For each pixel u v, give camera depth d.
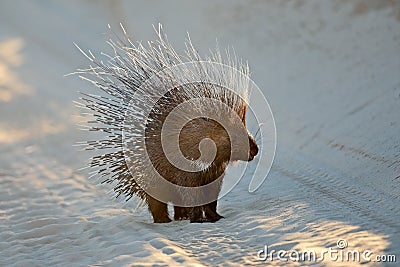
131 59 9.36
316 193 10.51
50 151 14.38
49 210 10.84
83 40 24.64
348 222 8.88
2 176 12.85
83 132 15.52
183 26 22.39
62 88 19.69
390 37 16.41
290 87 16.08
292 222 8.99
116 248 8.71
